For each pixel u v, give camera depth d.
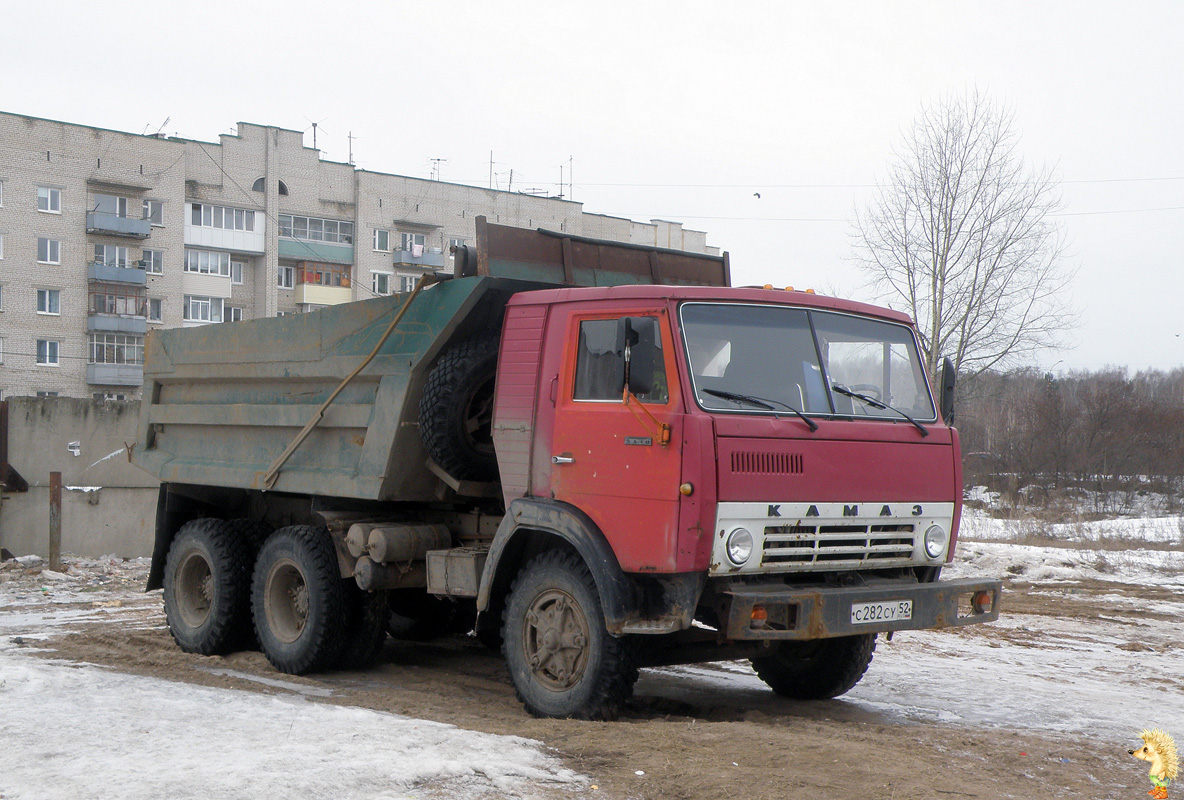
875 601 6.32
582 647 6.50
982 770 5.61
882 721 7.18
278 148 62.84
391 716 6.04
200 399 10.27
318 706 6.37
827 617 6.11
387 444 7.94
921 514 6.82
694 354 6.22
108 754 4.80
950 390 7.34
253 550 9.73
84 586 15.75
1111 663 10.05
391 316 7.98
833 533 6.39
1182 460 38.28
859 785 5.03
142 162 57.59
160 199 58.25
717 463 5.98
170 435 10.71
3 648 9.83
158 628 11.45
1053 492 37.28
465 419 7.62
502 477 7.09
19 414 18.36
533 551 7.11
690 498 5.93
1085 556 18.88
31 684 6.66
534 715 6.73
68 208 55.47
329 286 64.44
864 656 7.70
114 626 11.72
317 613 8.49
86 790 4.21
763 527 6.12
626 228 74.00
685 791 4.79
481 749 5.19
